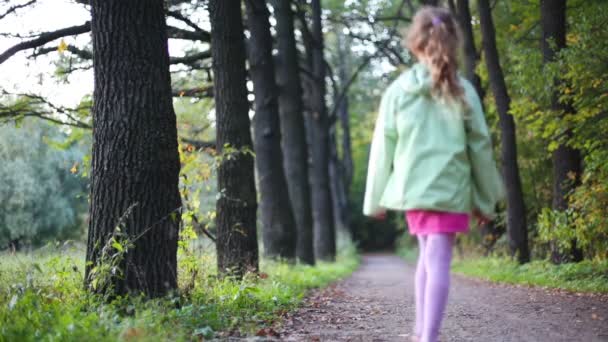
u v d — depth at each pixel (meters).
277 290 8.58
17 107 10.98
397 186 3.78
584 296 8.97
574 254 13.24
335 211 41.28
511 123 15.62
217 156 10.04
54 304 5.06
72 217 20.86
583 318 6.45
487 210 3.84
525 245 15.84
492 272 15.63
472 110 3.72
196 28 11.24
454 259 24.97
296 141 19.39
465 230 3.75
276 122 15.52
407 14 24.44
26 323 4.44
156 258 5.92
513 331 5.62
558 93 12.44
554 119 12.21
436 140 3.72
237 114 10.69
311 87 25.27
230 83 10.70
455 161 3.69
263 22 14.83
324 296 10.09
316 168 26.89
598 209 11.61
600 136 11.85
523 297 9.31
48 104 10.86
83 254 7.34
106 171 5.90
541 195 20.52
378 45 23.61
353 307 8.18
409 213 3.88
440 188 3.66
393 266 32.94
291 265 15.41
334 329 5.94
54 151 19.80
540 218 12.71
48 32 9.35
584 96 11.63
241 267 10.03
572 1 14.45
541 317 6.62
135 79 5.93
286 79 18.75
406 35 3.96
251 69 15.15
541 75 12.41
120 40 5.92
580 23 11.61
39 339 4.23
